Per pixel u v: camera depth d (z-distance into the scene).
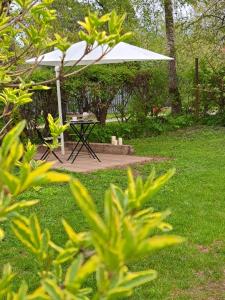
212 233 5.90
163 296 4.37
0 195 1.07
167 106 16.97
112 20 1.79
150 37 20.53
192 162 10.47
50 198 7.57
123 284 0.92
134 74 14.98
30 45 2.18
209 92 16.80
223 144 12.89
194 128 16.09
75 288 0.97
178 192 7.79
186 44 16.95
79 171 9.66
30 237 1.24
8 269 1.29
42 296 1.04
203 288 4.58
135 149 12.64
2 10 2.10
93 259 0.86
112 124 15.09
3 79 2.17
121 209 1.10
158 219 1.02
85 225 6.26
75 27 18.80
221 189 7.97
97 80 14.15
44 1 2.03
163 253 5.27
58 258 1.31
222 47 16.67
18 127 1.05
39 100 12.80
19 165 1.76
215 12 16.44
